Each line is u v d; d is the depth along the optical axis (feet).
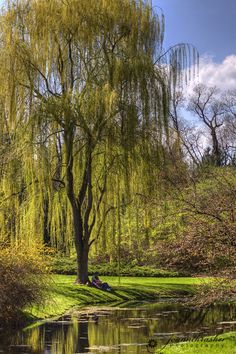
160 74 72.08
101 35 72.18
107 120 68.59
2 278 47.21
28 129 67.26
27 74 69.36
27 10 71.31
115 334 45.16
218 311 61.93
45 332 46.24
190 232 37.11
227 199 38.14
